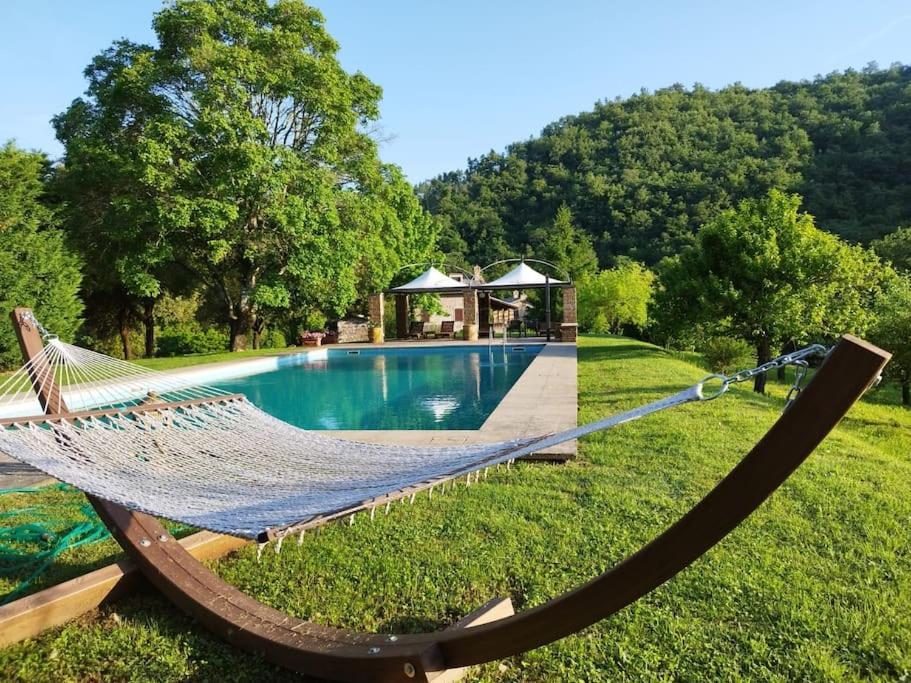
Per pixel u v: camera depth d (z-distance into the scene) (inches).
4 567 133.5
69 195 645.9
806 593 109.6
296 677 90.7
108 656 97.3
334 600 112.7
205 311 1003.3
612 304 998.4
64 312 552.4
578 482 173.6
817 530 137.6
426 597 112.7
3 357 514.6
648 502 156.1
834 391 46.6
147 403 144.7
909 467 191.0
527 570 121.3
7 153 538.6
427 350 761.6
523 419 262.4
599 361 523.2
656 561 57.8
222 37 641.0
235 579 121.4
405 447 135.6
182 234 670.5
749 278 474.9
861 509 149.6
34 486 191.0
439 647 79.0
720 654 92.4
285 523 79.1
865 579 114.9
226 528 79.5
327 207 677.9
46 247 540.1
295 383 518.0
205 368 518.3
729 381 61.6
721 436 223.3
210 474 117.7
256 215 679.7
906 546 128.6
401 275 1074.7
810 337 497.0
